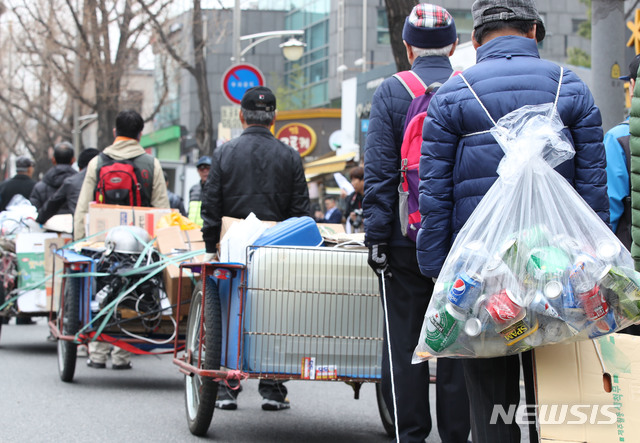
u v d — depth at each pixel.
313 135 47.56
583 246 4.64
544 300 4.49
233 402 8.98
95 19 41.78
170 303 9.57
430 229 5.11
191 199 17.86
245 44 91.69
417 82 6.29
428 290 6.29
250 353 6.98
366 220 6.28
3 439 7.38
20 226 13.45
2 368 11.27
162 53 42.81
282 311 7.00
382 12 75.31
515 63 5.08
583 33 43.53
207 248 8.59
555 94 5.02
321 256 7.06
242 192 8.53
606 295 4.58
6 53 59.84
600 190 5.02
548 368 4.82
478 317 4.58
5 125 73.44
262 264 6.98
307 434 7.92
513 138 4.78
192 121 95.56
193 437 7.62
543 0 72.94
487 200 4.75
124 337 9.77
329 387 10.70
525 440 7.25
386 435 7.97
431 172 5.11
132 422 8.17
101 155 11.18
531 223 4.65
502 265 4.55
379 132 6.26
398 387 6.24
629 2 31.27
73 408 8.75
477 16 5.32
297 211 8.82
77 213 11.06
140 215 10.63
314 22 82.25
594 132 5.03
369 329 7.11
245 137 8.69
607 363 4.80
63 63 54.09
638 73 6.07
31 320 17.17
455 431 6.23
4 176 80.81
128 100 48.16
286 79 87.94
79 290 9.93
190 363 7.78
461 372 6.21
